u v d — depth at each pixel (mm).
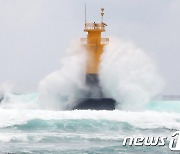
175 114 107688
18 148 82500
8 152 79875
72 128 96188
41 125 96938
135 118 103250
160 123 101750
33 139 88625
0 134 90688
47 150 81500
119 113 106000
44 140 88062
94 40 126625
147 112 109938
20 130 94062
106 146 84812
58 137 90062
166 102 126500
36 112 104375
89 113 104125
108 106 123312
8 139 88062
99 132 94688
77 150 82000
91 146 84500
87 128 96500
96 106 122938
